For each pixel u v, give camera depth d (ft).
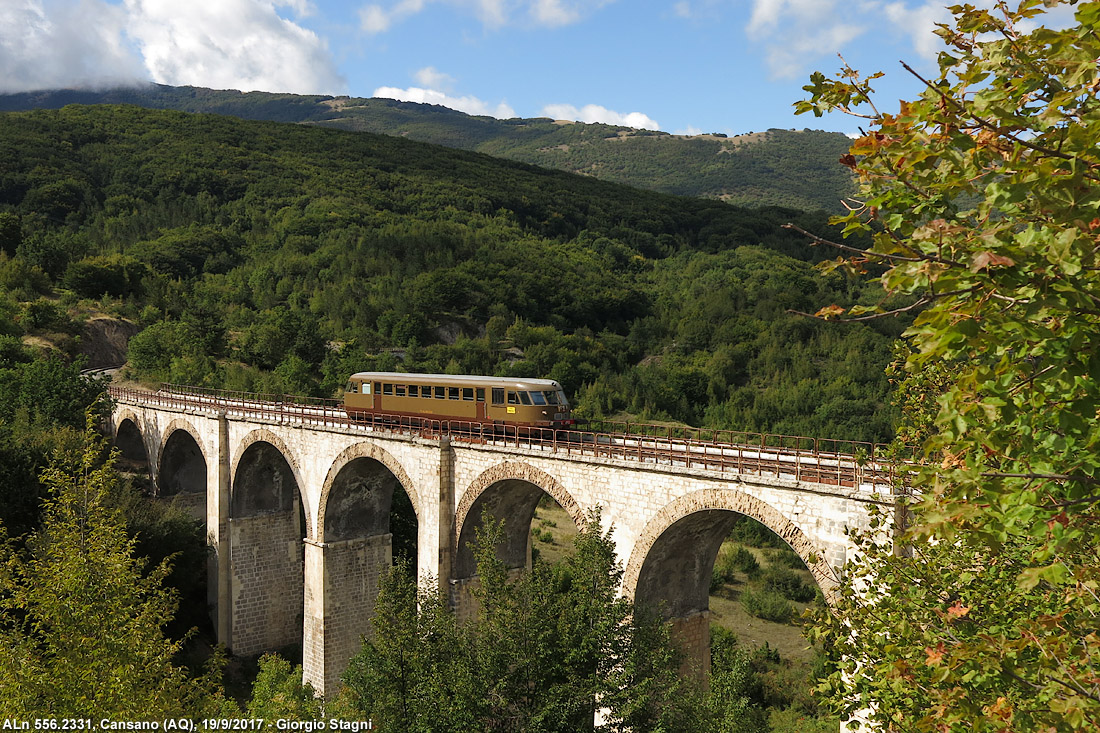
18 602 66.33
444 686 68.49
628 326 406.82
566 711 65.46
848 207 28.04
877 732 46.65
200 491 188.55
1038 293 22.66
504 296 386.52
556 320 389.19
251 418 149.18
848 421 266.98
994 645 28.48
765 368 335.26
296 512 163.84
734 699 93.56
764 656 153.17
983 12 26.68
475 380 124.26
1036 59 24.99
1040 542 39.14
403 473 116.47
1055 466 26.00
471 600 110.22
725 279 455.63
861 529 67.92
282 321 307.17
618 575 74.49
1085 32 23.26
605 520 89.86
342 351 303.27
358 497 134.62
